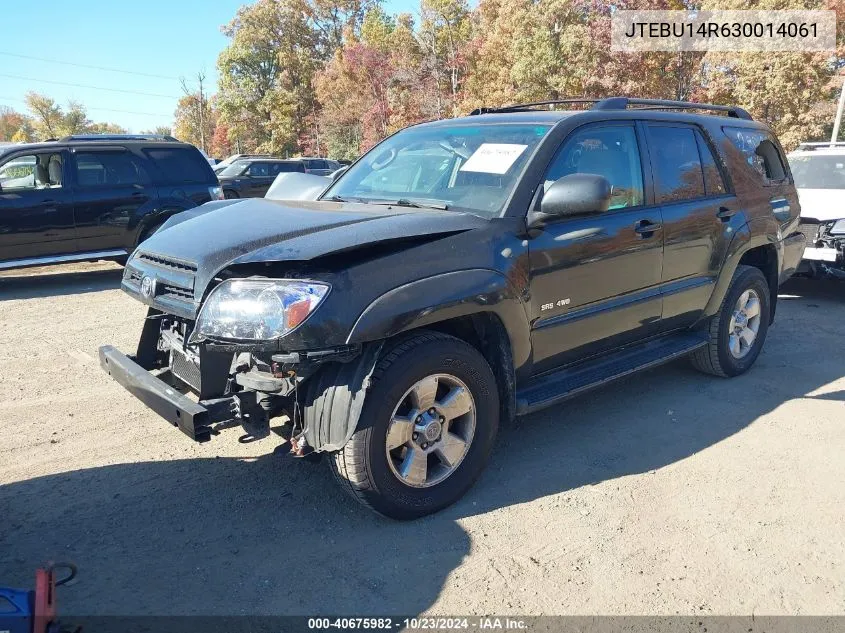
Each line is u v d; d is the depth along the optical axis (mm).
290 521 3268
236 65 67188
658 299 4402
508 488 3617
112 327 7020
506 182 3625
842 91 22750
